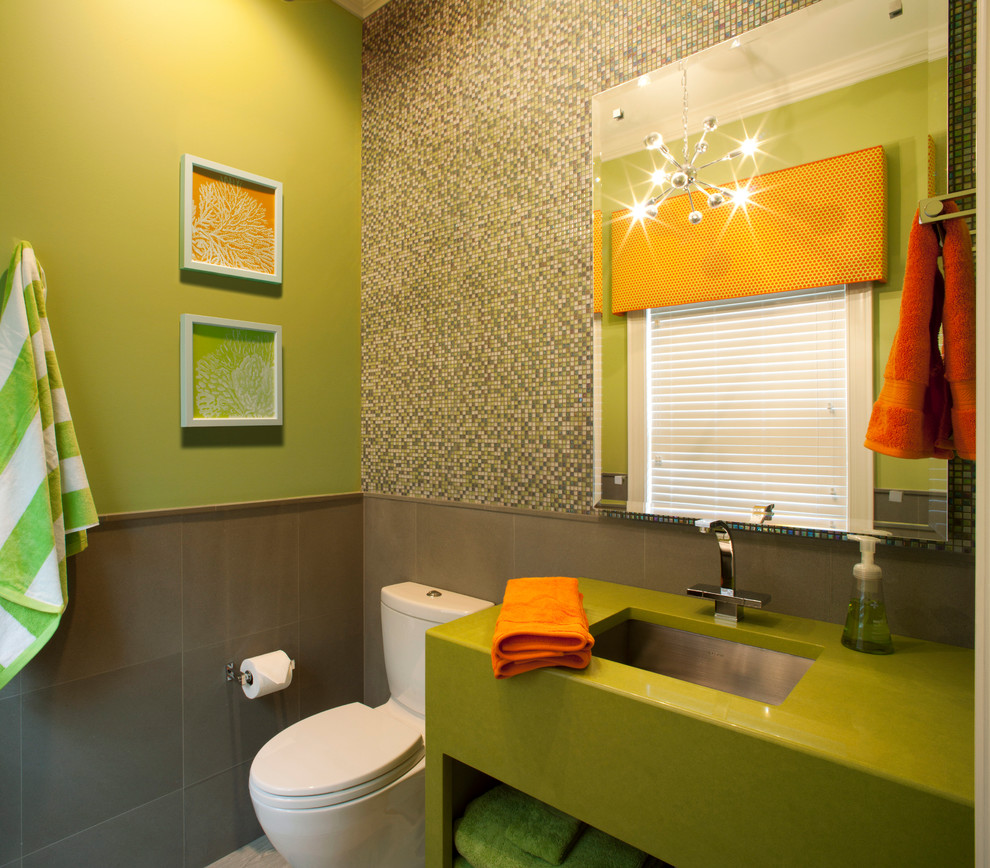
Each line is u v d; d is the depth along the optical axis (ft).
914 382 3.65
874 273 3.89
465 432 6.37
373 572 7.31
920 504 3.72
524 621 3.66
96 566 5.21
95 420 5.25
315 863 4.60
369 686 7.36
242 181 6.27
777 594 4.39
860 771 2.45
